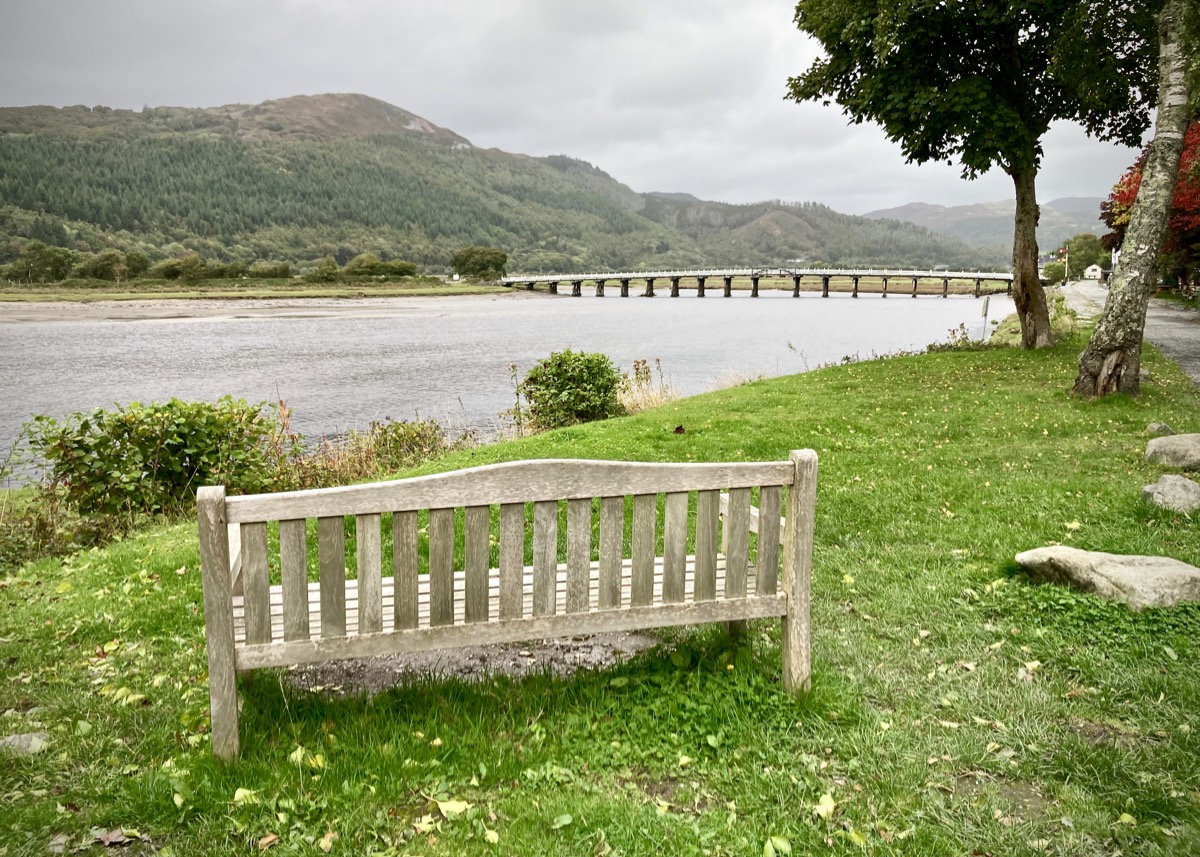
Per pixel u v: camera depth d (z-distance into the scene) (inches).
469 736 148.3
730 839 121.8
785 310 3673.7
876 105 801.6
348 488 133.8
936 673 180.9
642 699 163.2
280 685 167.2
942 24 756.0
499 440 648.4
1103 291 3078.2
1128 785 135.3
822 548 279.1
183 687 175.5
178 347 1678.2
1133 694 167.9
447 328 2359.7
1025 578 237.8
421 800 130.6
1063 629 199.5
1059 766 141.5
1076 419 510.0
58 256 4884.4
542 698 163.0
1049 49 757.9
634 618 153.7
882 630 206.7
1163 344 991.6
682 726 153.6
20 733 153.4
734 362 1407.5
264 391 1051.9
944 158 839.1
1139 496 320.5
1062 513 309.1
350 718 153.7
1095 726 157.8
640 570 153.7
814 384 743.7
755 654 185.5
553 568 147.4
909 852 119.3
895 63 768.3
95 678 181.9
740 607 160.4
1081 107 827.4
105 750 146.9
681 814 128.9
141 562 283.0
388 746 142.1
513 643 202.1
